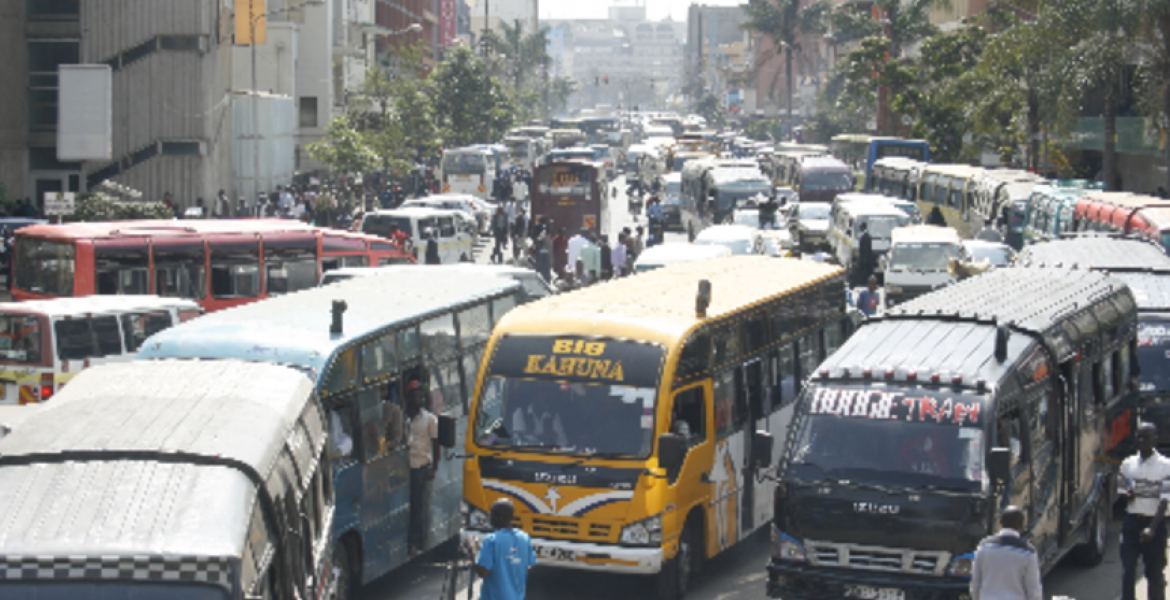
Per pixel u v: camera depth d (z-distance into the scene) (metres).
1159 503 16.39
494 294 22.83
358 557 17.91
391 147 89.50
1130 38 59.81
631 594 18.98
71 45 67.56
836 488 16.05
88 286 33.84
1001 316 18.59
